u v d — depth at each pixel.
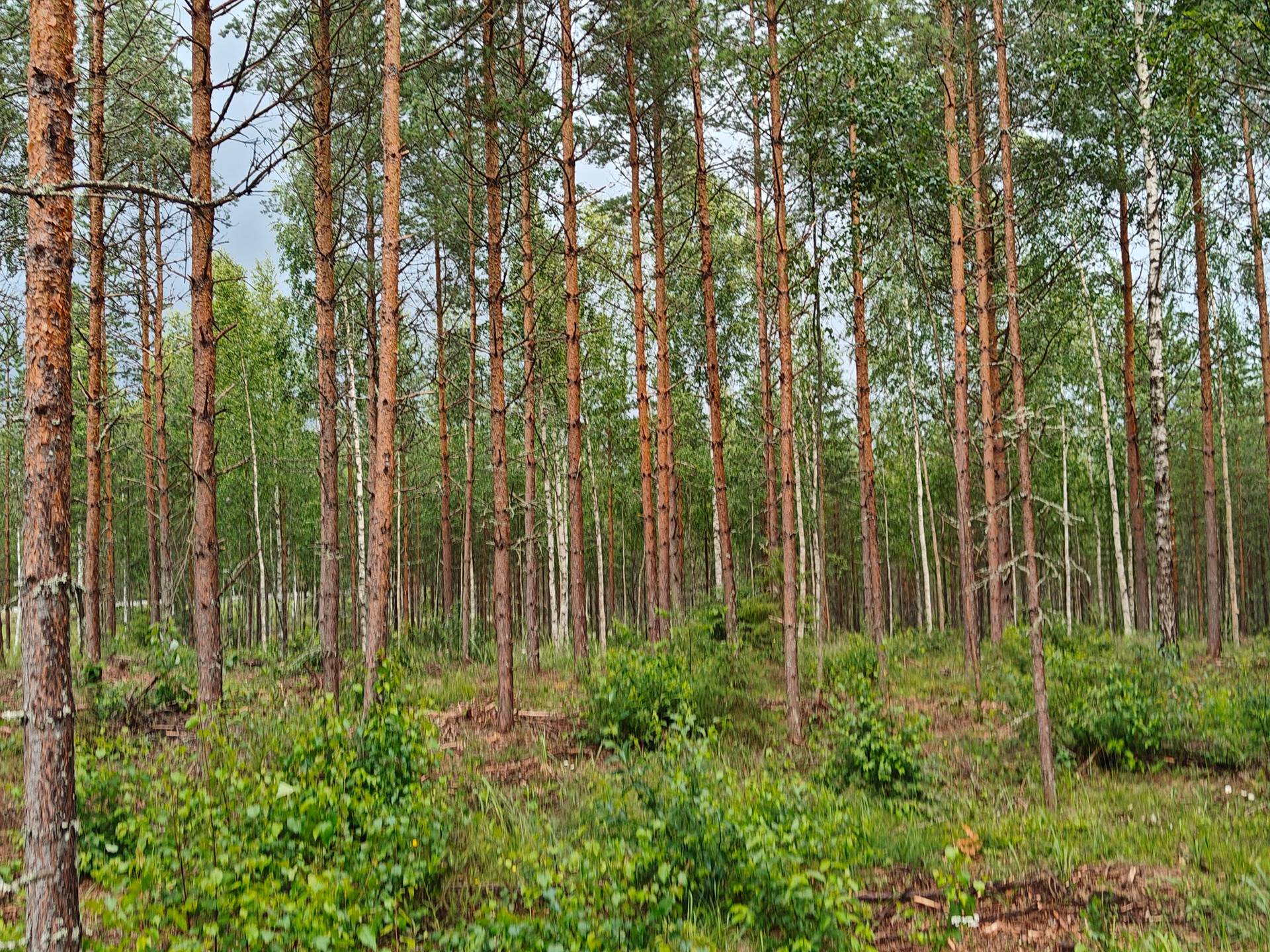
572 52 11.20
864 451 13.86
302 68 10.47
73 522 26.08
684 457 27.22
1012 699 10.79
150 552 19.28
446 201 14.34
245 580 32.81
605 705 9.95
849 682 12.82
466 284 18.83
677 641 13.38
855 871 6.36
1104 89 12.73
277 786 5.61
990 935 5.33
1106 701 9.12
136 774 6.24
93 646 13.52
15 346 14.80
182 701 10.07
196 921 4.62
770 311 14.18
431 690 12.70
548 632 30.81
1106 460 25.53
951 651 17.48
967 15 12.29
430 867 5.50
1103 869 6.10
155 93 12.48
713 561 33.84
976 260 14.13
